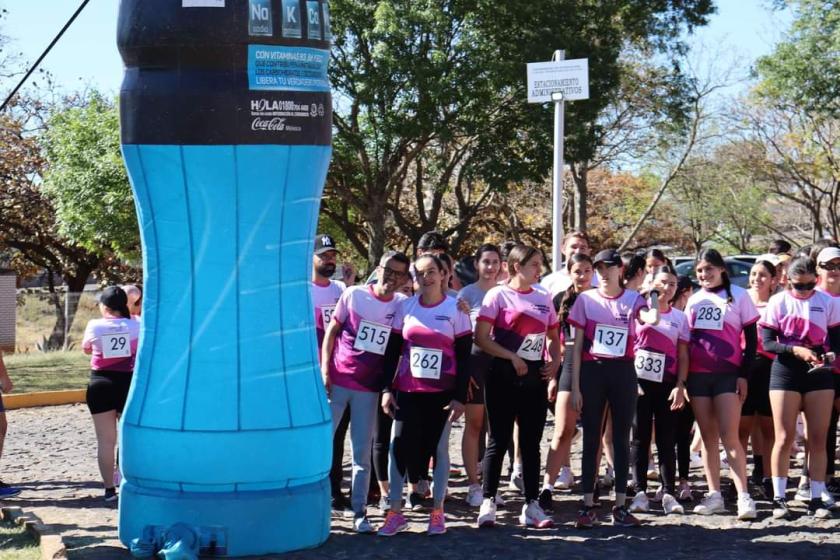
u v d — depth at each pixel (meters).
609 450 8.90
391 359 7.27
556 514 7.98
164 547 6.36
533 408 7.45
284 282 6.75
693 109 38.59
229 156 6.44
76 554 6.56
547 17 28.25
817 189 45.28
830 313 7.98
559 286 8.76
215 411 6.56
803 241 53.00
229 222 6.55
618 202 47.97
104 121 33.47
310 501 6.81
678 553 6.79
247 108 6.45
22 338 23.84
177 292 6.65
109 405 8.36
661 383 8.09
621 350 7.46
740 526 7.59
